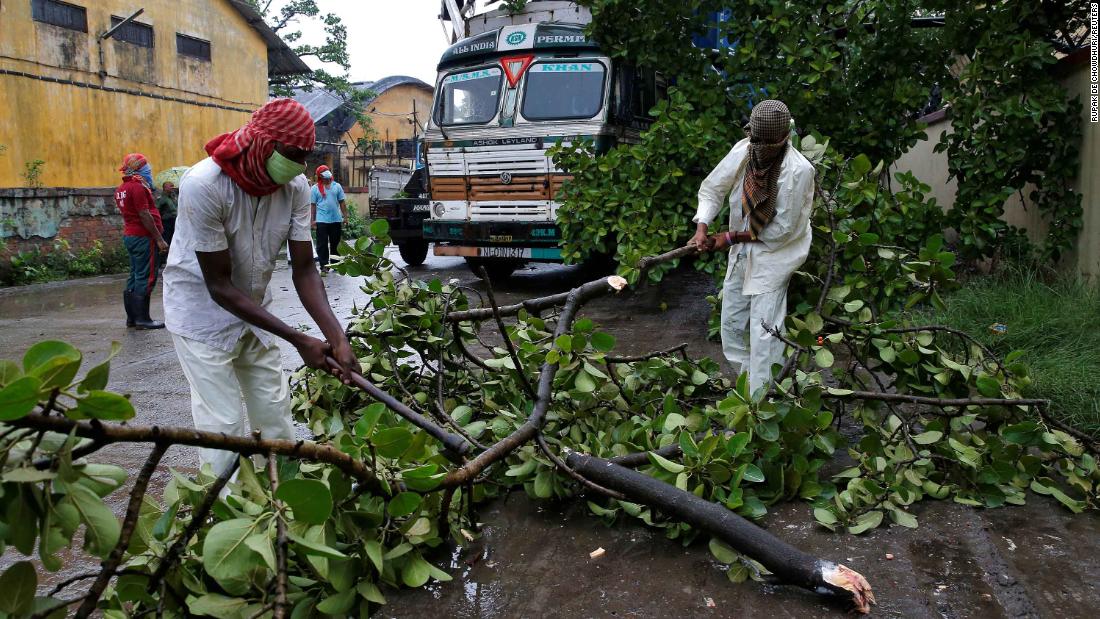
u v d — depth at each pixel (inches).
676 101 306.5
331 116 1321.4
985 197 269.0
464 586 117.3
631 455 141.6
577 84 378.6
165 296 120.0
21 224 570.3
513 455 142.2
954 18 277.6
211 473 102.9
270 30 868.0
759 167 159.8
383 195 796.6
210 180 110.7
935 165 400.5
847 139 295.3
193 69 783.1
